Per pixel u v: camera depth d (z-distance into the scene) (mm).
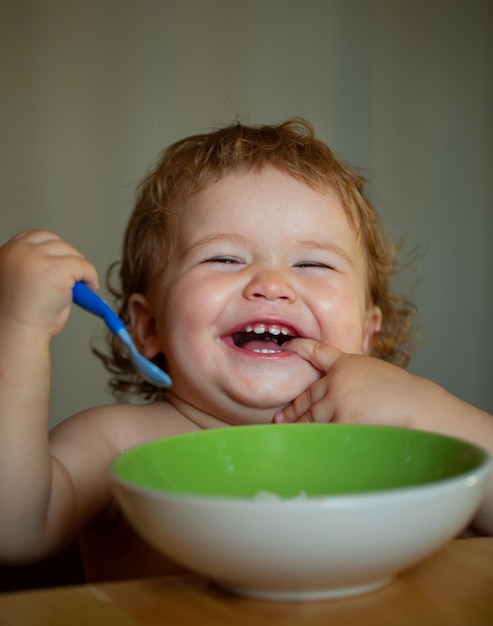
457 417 864
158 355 1227
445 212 2256
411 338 1823
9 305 746
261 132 1312
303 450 667
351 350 1093
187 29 2115
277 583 445
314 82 2199
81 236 2059
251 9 2156
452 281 2262
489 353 2277
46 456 760
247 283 1038
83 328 2055
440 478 583
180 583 503
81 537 1003
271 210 1087
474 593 477
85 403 2064
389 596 473
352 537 425
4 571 946
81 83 2055
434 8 2258
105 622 442
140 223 1271
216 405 1045
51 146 2041
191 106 2117
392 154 2225
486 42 2275
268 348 1093
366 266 1256
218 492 636
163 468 603
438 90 2260
